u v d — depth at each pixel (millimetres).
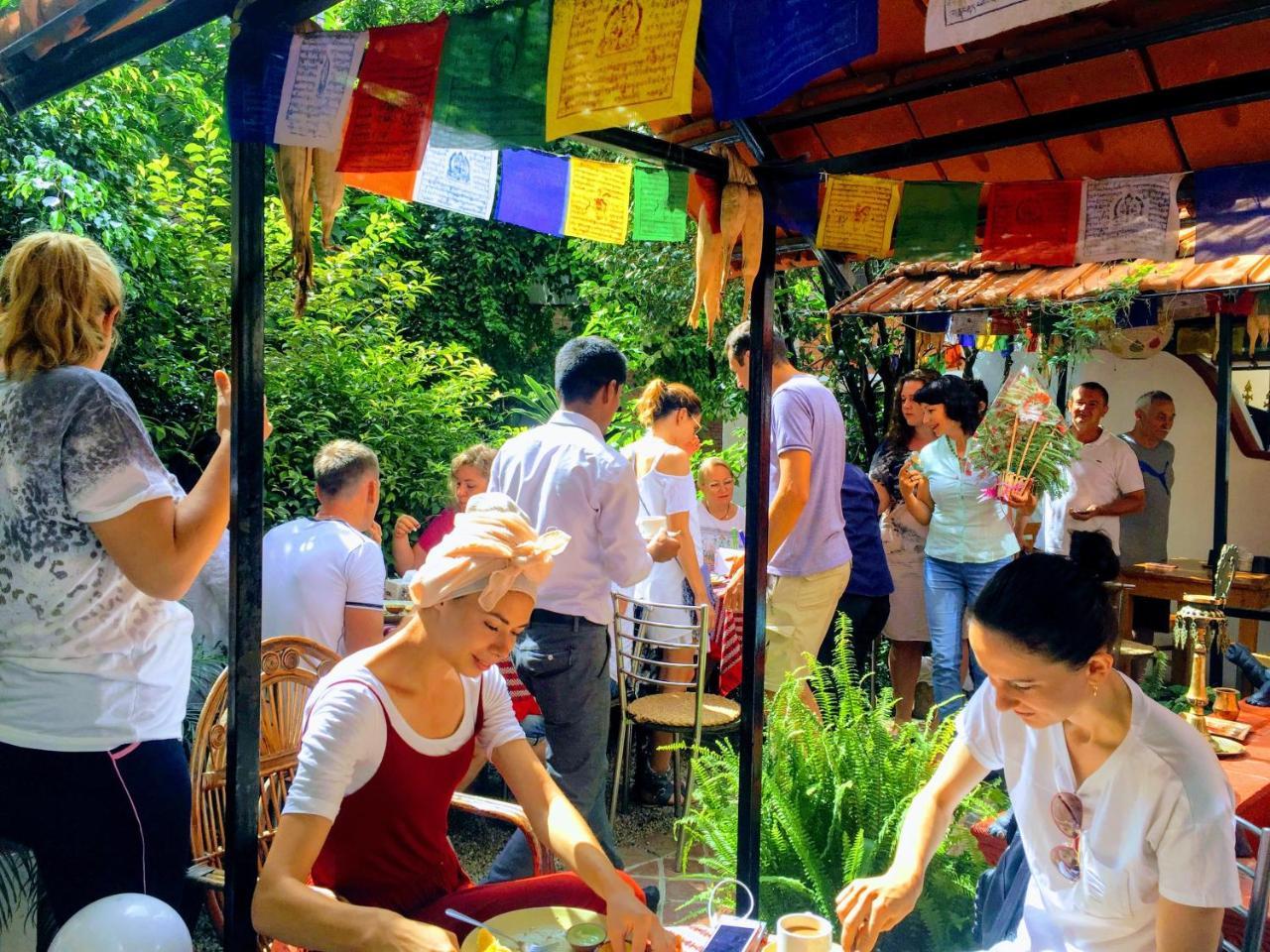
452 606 1970
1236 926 2420
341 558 3650
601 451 3561
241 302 1986
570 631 3494
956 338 7301
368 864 2084
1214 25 1780
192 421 7086
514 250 11828
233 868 2061
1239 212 2111
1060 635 1728
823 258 3289
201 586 3877
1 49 2420
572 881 2193
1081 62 2150
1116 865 1894
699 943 2158
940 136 2275
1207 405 8062
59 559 2293
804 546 4500
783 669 4582
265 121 1958
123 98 7484
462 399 8430
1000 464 4996
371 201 9953
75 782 2324
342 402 7418
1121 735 1852
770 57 1640
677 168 2549
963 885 3008
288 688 2734
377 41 1894
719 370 9828
